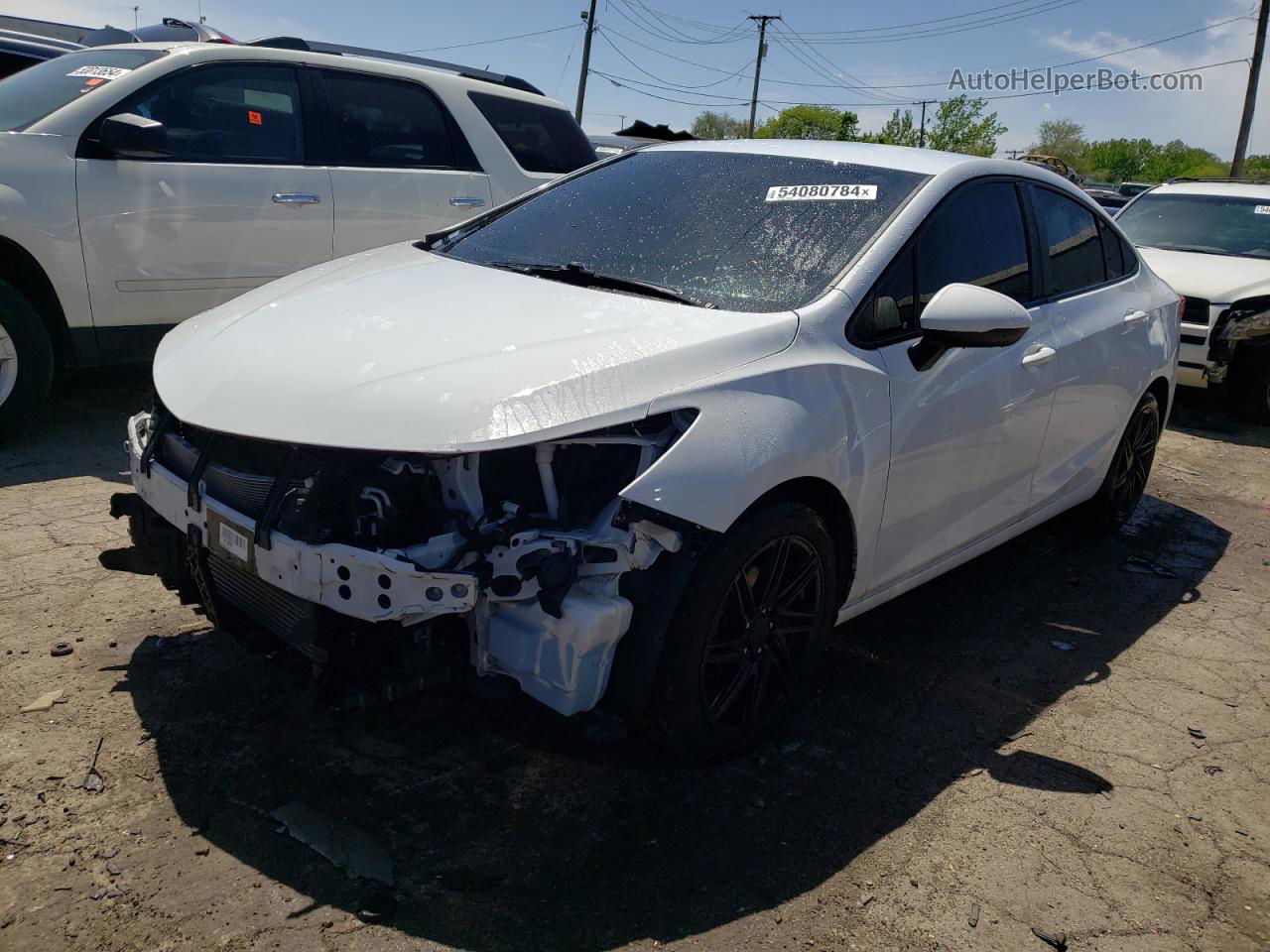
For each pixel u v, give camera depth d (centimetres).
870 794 286
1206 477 667
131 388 633
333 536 236
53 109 509
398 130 615
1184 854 273
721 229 336
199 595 298
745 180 361
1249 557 516
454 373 249
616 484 254
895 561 334
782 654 297
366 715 295
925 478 329
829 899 242
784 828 267
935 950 230
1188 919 248
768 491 268
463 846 247
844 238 325
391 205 605
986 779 299
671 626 258
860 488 299
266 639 273
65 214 491
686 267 321
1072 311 413
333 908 223
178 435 283
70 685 298
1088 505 503
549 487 245
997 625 409
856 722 324
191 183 530
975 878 256
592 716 258
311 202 571
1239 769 317
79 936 210
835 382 288
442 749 285
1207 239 902
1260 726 345
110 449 514
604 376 250
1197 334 794
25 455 496
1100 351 427
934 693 347
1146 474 529
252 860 235
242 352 276
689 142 411
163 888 224
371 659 246
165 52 543
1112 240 476
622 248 338
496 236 370
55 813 244
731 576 263
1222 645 408
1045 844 272
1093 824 282
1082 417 426
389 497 236
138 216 514
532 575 236
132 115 499
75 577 366
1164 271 830
